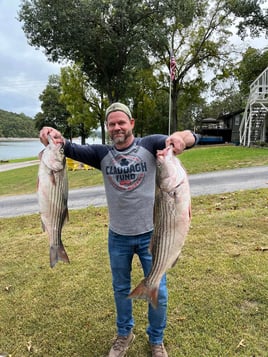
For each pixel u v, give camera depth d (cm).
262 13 2494
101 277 354
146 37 2172
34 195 1007
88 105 2939
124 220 226
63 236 495
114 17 2153
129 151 219
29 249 448
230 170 1072
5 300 321
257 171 1006
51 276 363
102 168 229
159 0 2136
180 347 246
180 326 268
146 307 301
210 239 429
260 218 497
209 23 2561
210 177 968
